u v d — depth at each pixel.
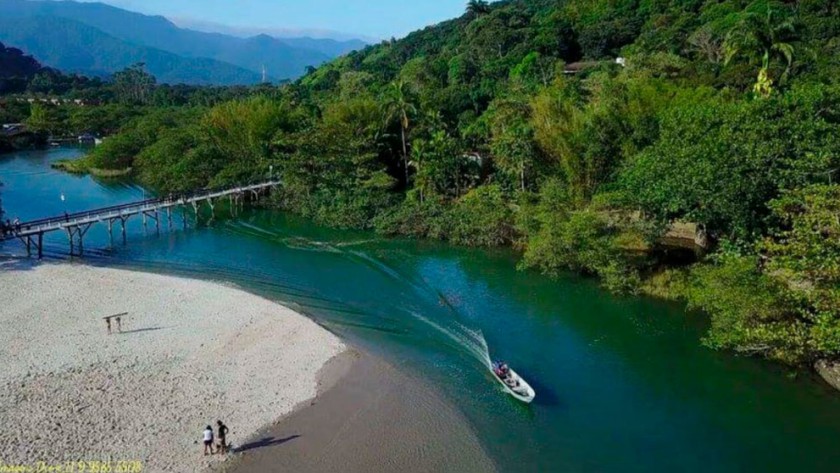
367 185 75.12
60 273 53.69
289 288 51.19
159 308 45.16
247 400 32.19
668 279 47.53
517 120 68.69
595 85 82.00
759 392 33.16
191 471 26.28
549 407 32.16
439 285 51.59
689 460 27.73
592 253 49.50
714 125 44.47
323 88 194.00
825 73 62.56
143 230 72.56
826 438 28.98
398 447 28.53
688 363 36.78
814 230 32.97
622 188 53.69
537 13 170.12
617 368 36.44
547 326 42.75
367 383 34.47
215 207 84.81
